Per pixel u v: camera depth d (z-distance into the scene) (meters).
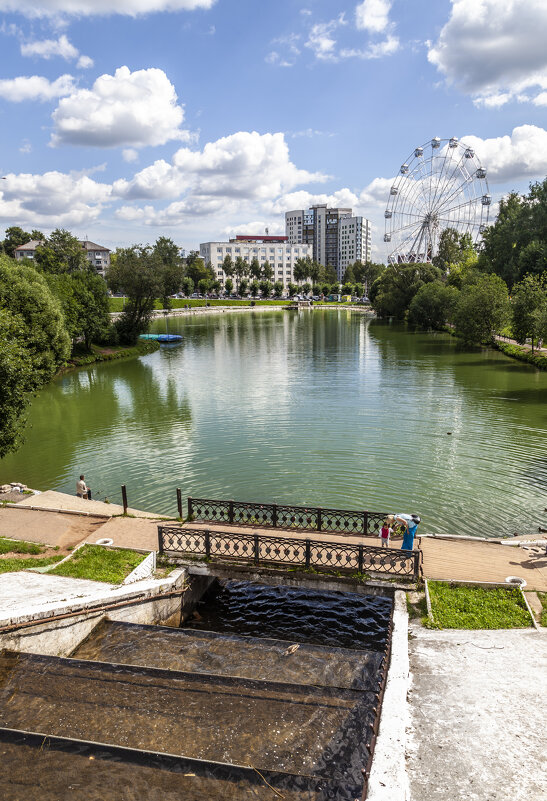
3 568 15.02
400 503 22.34
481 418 36.31
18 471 27.14
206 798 7.82
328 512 17.25
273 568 14.98
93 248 178.75
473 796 7.35
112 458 29.00
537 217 87.12
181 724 9.52
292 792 7.93
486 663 10.73
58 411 41.38
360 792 7.91
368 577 14.35
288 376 55.56
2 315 23.34
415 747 8.40
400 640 11.70
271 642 12.86
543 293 61.53
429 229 135.50
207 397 45.50
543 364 55.56
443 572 14.69
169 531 16.08
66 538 17.64
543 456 28.16
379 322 127.94
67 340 43.78
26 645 11.61
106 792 7.95
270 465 27.31
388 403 41.53
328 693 10.45
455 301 88.50
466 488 23.89
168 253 156.25
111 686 10.59
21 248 148.88
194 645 12.62
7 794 7.91
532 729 8.63
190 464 27.70
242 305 192.38
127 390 49.75
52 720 9.61
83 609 12.77
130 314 81.88
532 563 15.27
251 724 9.52
